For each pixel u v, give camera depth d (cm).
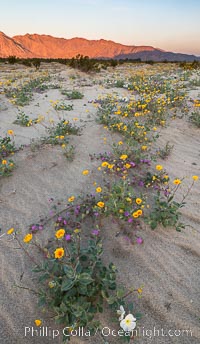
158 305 199
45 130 501
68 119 572
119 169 346
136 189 328
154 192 324
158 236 260
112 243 250
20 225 272
